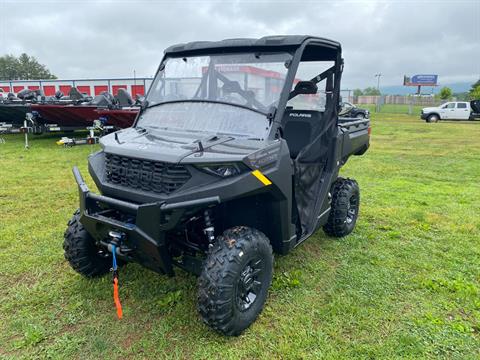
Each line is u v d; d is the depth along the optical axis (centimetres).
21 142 1188
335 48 357
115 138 307
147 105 355
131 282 341
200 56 339
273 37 308
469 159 1016
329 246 430
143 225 247
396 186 707
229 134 293
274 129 284
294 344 267
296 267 378
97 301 314
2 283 341
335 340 273
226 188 245
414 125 2181
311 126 397
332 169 401
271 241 319
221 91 320
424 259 402
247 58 313
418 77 5469
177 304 309
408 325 291
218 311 253
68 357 254
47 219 496
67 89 2417
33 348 262
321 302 320
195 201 241
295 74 298
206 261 260
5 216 508
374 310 308
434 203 596
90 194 277
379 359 255
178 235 289
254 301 286
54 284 338
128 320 291
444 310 312
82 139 1161
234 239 264
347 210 440
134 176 270
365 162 965
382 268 381
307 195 361
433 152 1139
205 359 254
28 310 302
